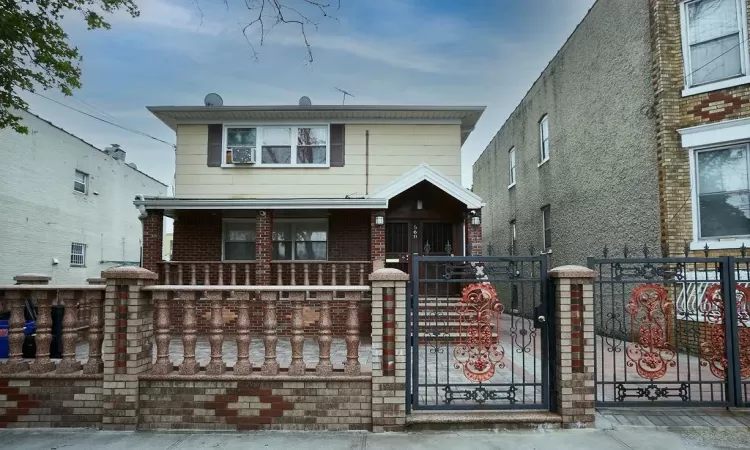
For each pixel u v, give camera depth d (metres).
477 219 11.36
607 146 11.19
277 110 12.66
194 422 4.78
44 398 4.85
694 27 8.84
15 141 14.82
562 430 4.73
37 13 8.18
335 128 13.09
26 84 8.48
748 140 8.15
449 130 13.12
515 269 5.19
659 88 8.99
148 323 5.07
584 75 12.42
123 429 4.74
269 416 4.78
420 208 12.45
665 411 5.16
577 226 12.86
